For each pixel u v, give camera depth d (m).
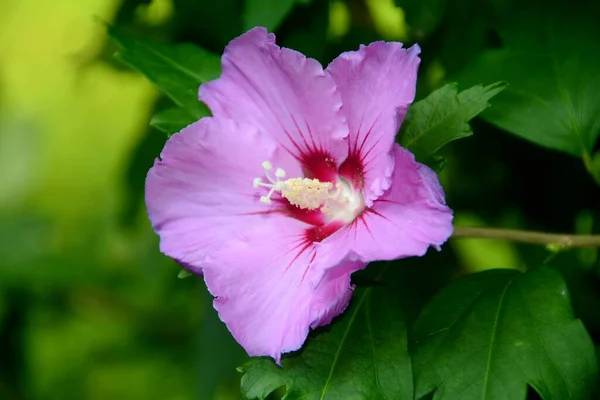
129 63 0.66
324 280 0.59
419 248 0.58
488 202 0.75
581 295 0.73
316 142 0.62
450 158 0.75
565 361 0.60
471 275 0.63
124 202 0.78
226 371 0.73
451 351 0.61
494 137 0.73
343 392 0.61
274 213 0.62
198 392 0.73
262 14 0.65
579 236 0.64
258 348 0.60
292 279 0.61
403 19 0.68
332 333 0.62
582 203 0.73
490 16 0.67
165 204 0.62
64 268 0.85
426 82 0.70
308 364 0.61
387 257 0.58
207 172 0.62
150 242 0.80
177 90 0.66
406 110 0.59
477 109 0.61
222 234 0.62
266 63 0.62
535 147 0.73
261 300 0.61
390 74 0.60
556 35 0.66
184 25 0.71
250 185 0.62
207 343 0.73
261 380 0.61
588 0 0.66
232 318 0.61
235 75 0.62
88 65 0.77
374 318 0.62
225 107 0.62
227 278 0.61
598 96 0.65
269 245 0.62
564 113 0.65
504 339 0.61
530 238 0.64
